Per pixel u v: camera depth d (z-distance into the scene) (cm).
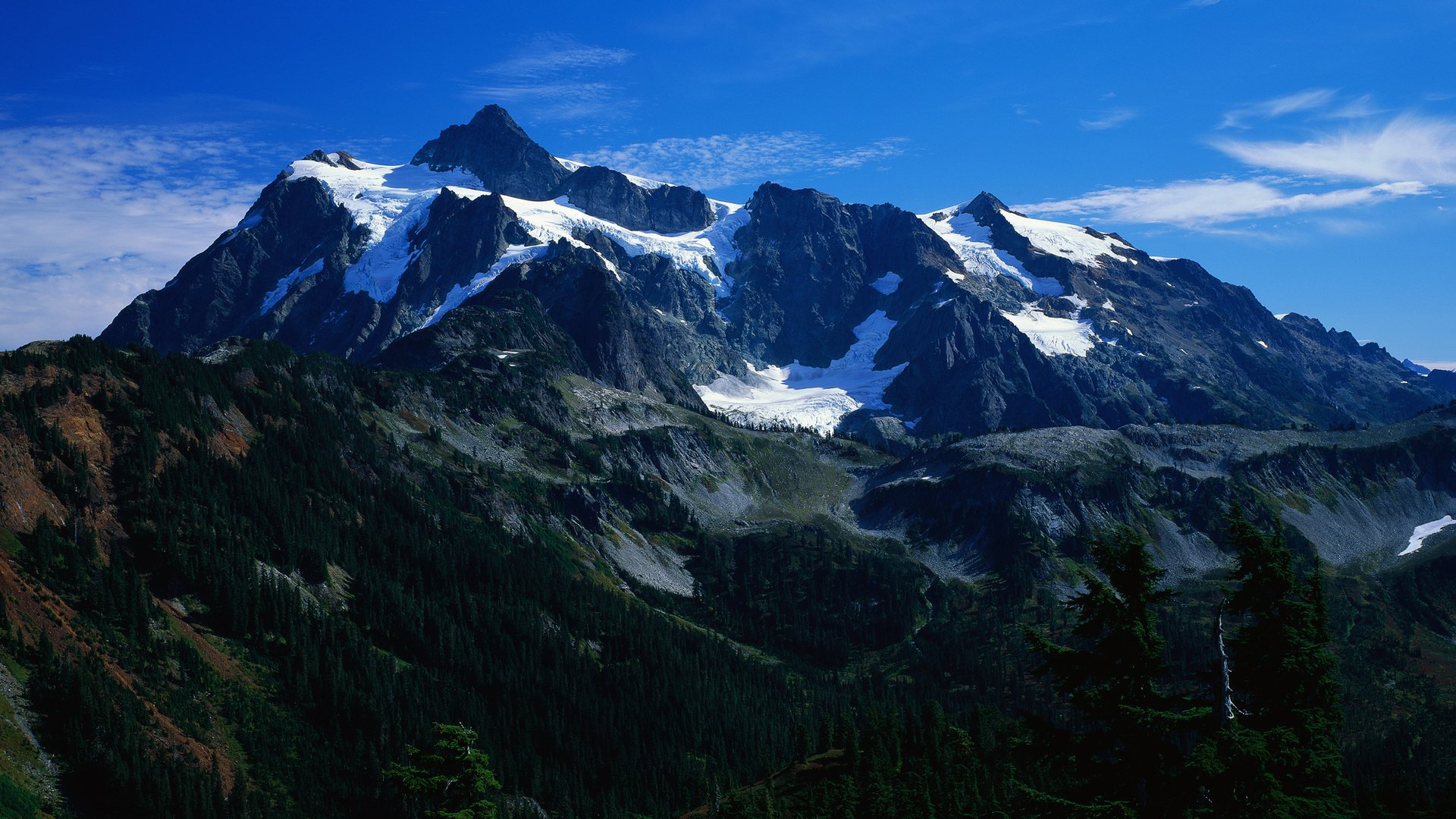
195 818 14488
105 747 14250
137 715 15300
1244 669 4669
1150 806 4234
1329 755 4494
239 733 16700
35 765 13600
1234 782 4078
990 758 14800
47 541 17088
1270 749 4125
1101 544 4381
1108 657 4328
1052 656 4388
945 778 13788
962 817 11862
